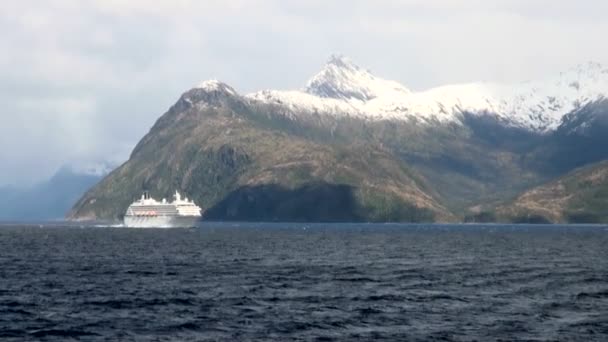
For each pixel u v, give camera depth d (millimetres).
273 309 120625
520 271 185375
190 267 195250
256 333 102625
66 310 119750
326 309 120812
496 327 105812
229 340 98562
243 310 119562
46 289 144875
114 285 152375
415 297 134500
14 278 164750
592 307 122562
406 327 106188
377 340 98188
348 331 103688
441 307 122875
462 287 149875
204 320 111188
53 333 102875
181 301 128500
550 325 107125
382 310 119750
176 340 98625
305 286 151250
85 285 152000
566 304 125812
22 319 112250
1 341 98500
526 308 121688
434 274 177375
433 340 98062
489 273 179875
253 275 173625
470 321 110375
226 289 145625
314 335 101375
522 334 101125
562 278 167625
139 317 113625
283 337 100188
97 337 100688
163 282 158375
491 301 129500
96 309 120625
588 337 99188
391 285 153750
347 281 160875
